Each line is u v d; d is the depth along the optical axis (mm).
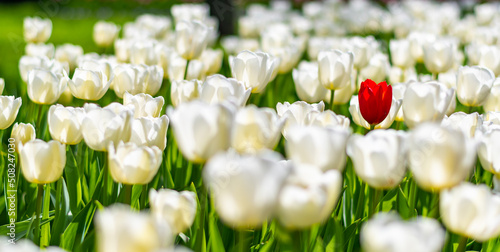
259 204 1937
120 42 3154
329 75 2645
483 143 2250
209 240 2266
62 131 2336
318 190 1974
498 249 2236
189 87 2521
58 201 2355
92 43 6477
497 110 2709
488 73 2586
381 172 2096
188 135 2041
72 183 2424
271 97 3012
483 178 2566
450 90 2346
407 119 2369
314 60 4055
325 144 2053
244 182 1918
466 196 2025
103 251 1891
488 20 5555
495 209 2025
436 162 2031
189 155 2053
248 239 2268
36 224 2266
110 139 2260
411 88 2346
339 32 5219
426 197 2479
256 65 2541
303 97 2801
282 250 2160
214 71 3152
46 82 2553
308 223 1986
